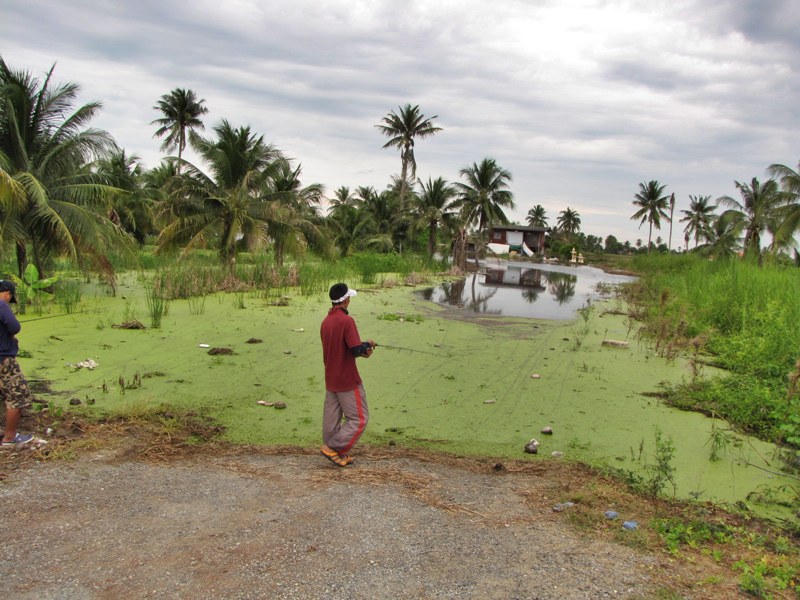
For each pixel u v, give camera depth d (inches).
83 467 195.6
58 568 133.9
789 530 177.6
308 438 245.6
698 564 150.6
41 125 579.2
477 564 145.7
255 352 400.5
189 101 1808.6
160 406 267.7
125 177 655.1
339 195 2240.4
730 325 547.8
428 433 261.7
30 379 300.5
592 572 144.1
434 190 1631.4
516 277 1485.0
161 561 139.3
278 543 150.9
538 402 316.2
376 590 131.4
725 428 281.1
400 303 752.3
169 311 559.5
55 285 629.0
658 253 2485.2
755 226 1470.2
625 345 488.4
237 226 792.3
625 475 218.5
